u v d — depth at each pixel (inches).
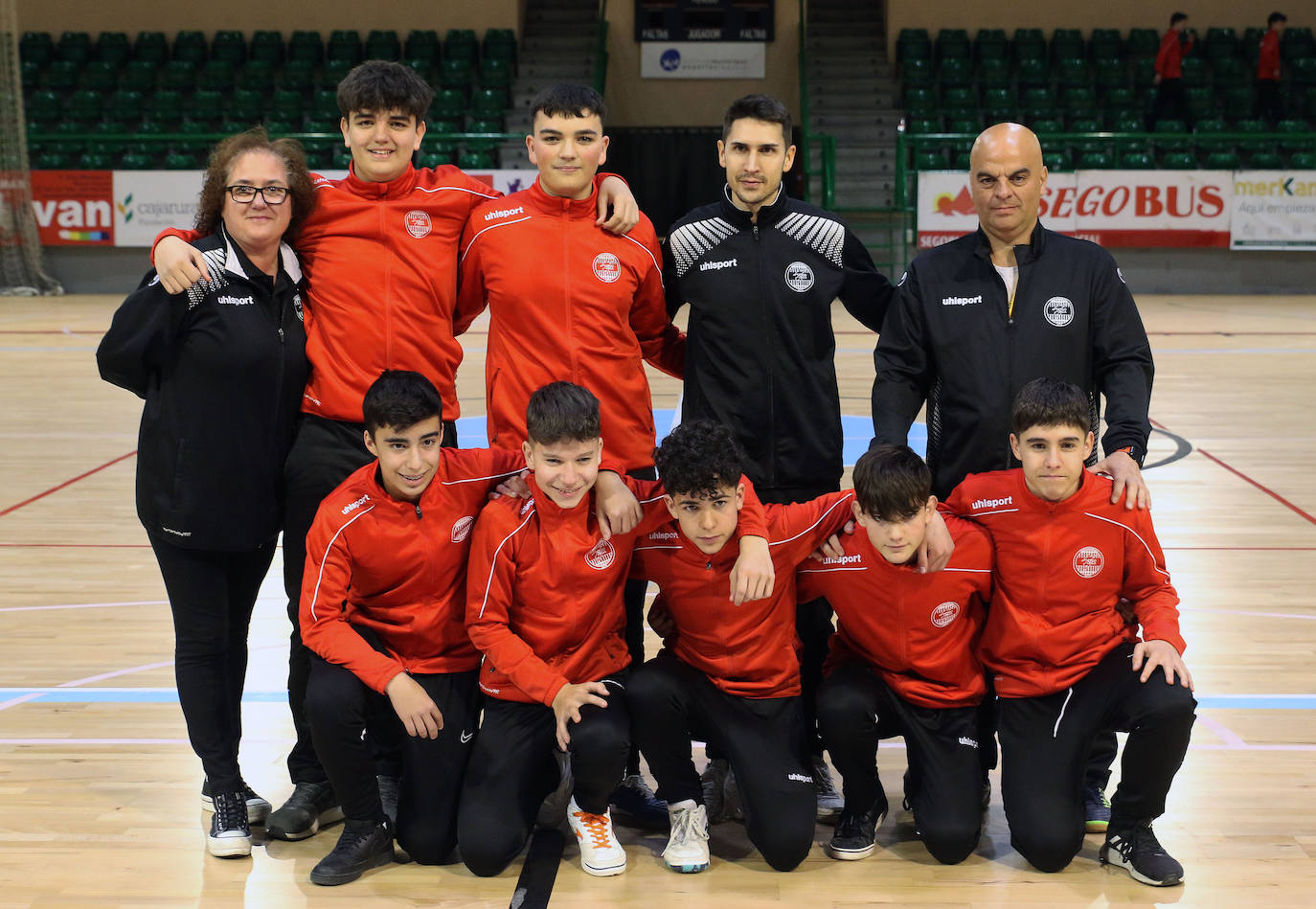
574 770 94.3
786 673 101.2
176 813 103.9
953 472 106.9
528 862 97.3
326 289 103.0
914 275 108.0
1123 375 104.3
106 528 195.2
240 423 97.1
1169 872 91.7
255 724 123.6
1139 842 94.3
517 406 107.0
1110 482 96.7
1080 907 89.4
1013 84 592.4
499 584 96.0
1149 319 461.4
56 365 355.6
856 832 98.4
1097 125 560.4
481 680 101.0
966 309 105.1
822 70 612.1
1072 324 104.4
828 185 539.5
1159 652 92.8
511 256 105.8
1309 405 298.7
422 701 92.4
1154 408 296.2
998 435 104.2
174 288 92.3
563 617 97.9
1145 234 527.8
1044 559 96.7
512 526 95.1
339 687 93.2
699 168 632.4
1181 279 538.3
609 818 99.3
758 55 619.5
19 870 94.0
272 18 613.9
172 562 98.3
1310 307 498.9
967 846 94.9
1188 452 248.4
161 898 90.4
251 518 98.3
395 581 98.0
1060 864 94.0
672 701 97.1
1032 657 99.0
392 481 94.1
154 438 96.7
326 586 95.3
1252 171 522.6
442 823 96.1
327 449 102.2
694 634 100.0
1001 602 99.3
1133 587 99.3
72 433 267.0
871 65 613.6
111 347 94.9
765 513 99.1
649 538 98.8
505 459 99.8
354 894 91.7
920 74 590.6
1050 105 574.6
